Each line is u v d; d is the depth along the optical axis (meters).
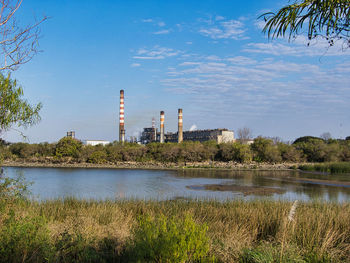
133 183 41.53
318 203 16.50
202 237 6.23
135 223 9.76
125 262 6.63
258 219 11.08
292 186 38.47
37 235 7.09
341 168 61.12
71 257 6.94
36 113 9.95
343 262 7.27
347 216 10.95
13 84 9.55
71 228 8.60
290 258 6.82
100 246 7.65
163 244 5.80
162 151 82.69
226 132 133.88
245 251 7.41
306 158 85.12
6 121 9.27
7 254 6.34
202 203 16.81
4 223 7.62
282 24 3.89
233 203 16.91
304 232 8.84
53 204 14.88
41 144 82.31
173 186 38.44
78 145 81.75
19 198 10.20
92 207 13.31
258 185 39.62
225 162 80.69
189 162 80.88
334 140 95.00
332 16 3.64
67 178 47.66
